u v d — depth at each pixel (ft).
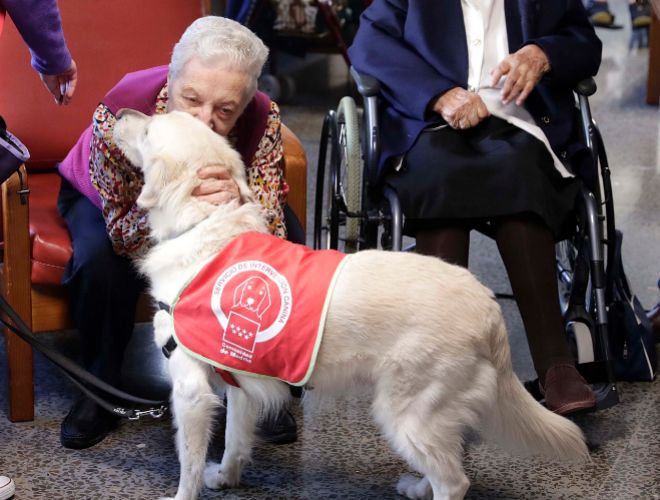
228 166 7.07
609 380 8.64
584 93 9.46
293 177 9.11
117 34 10.10
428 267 6.86
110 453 8.43
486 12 9.77
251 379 7.01
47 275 8.41
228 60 7.25
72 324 8.71
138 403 8.72
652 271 12.54
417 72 9.55
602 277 8.85
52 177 9.99
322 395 7.04
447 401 6.79
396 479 8.15
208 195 7.02
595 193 9.30
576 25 9.94
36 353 10.22
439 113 9.38
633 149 17.34
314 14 19.03
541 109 9.59
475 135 9.39
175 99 7.51
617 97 20.58
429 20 9.73
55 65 7.95
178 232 7.02
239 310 6.75
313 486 8.02
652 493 7.94
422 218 8.91
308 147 17.02
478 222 9.27
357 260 6.84
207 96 7.32
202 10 10.45
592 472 8.25
